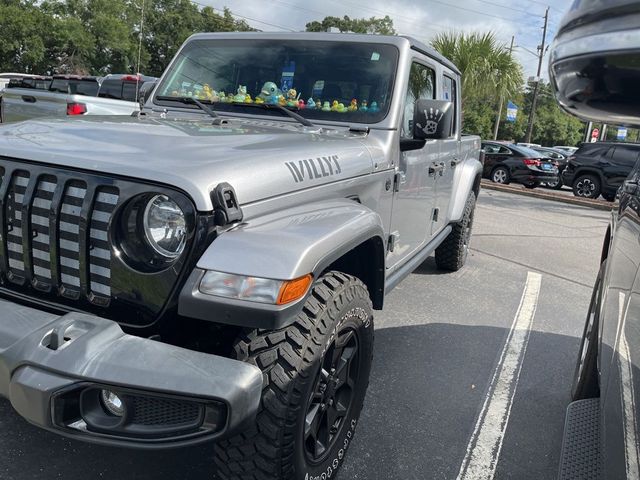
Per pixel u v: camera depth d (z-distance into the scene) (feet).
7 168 6.94
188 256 6.08
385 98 10.58
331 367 7.31
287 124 10.57
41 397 5.41
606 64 3.03
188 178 6.15
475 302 16.97
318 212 7.54
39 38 131.23
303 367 6.35
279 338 6.38
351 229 7.28
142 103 12.52
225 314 5.75
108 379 5.34
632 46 2.85
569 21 3.13
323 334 6.67
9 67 135.64
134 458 8.34
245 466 6.39
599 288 10.13
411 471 8.61
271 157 7.42
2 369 5.71
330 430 7.75
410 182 11.76
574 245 27.66
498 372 12.23
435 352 13.02
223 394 5.38
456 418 10.21
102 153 6.72
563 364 12.88
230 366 5.60
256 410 5.73
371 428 9.64
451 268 19.69
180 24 145.18
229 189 6.33
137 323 6.45
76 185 6.56
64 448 8.42
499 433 9.82
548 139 218.38
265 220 6.81
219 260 5.92
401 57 10.84
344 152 9.05
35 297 7.00
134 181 6.28
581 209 43.68
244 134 8.62
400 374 11.73
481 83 60.70
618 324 6.21
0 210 7.00
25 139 7.30
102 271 6.51
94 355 5.49
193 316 5.82
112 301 6.48
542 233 30.40
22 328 5.84
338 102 10.81
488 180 61.72
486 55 59.88
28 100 31.68
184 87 11.96
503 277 20.18
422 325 14.69
